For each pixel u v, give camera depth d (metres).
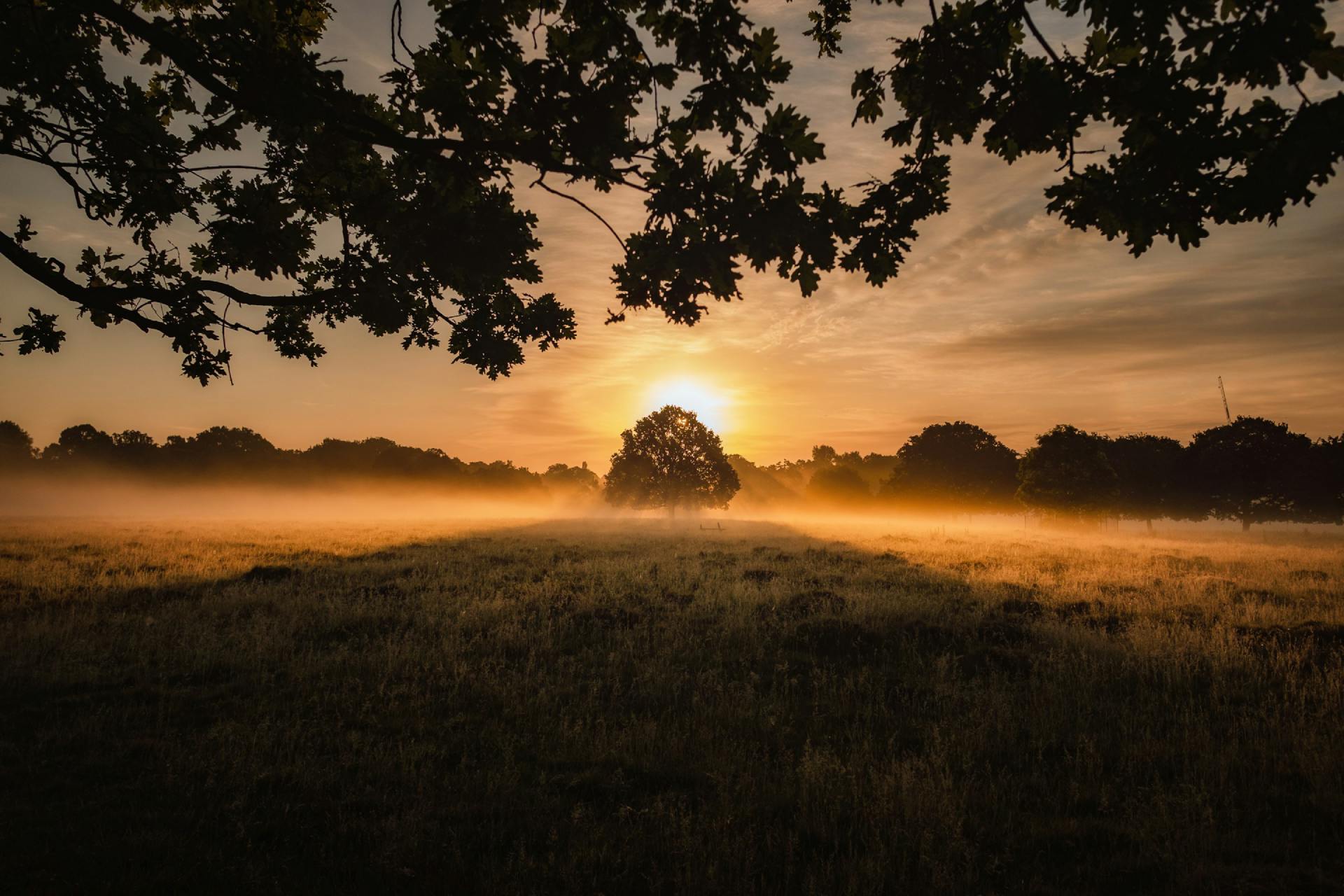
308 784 5.56
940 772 5.66
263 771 5.74
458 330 5.79
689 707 7.70
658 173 3.89
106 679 8.27
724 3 3.63
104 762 5.92
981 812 5.23
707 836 4.79
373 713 7.30
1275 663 8.76
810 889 4.14
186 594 14.27
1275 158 3.15
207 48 4.25
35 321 5.40
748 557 23.39
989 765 5.97
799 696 8.12
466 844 4.74
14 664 8.48
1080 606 13.17
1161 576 17.55
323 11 4.68
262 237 5.57
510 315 5.84
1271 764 5.91
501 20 3.62
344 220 5.48
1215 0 2.91
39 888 4.06
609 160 3.90
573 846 4.67
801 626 11.11
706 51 3.72
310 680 8.33
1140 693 7.84
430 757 6.18
